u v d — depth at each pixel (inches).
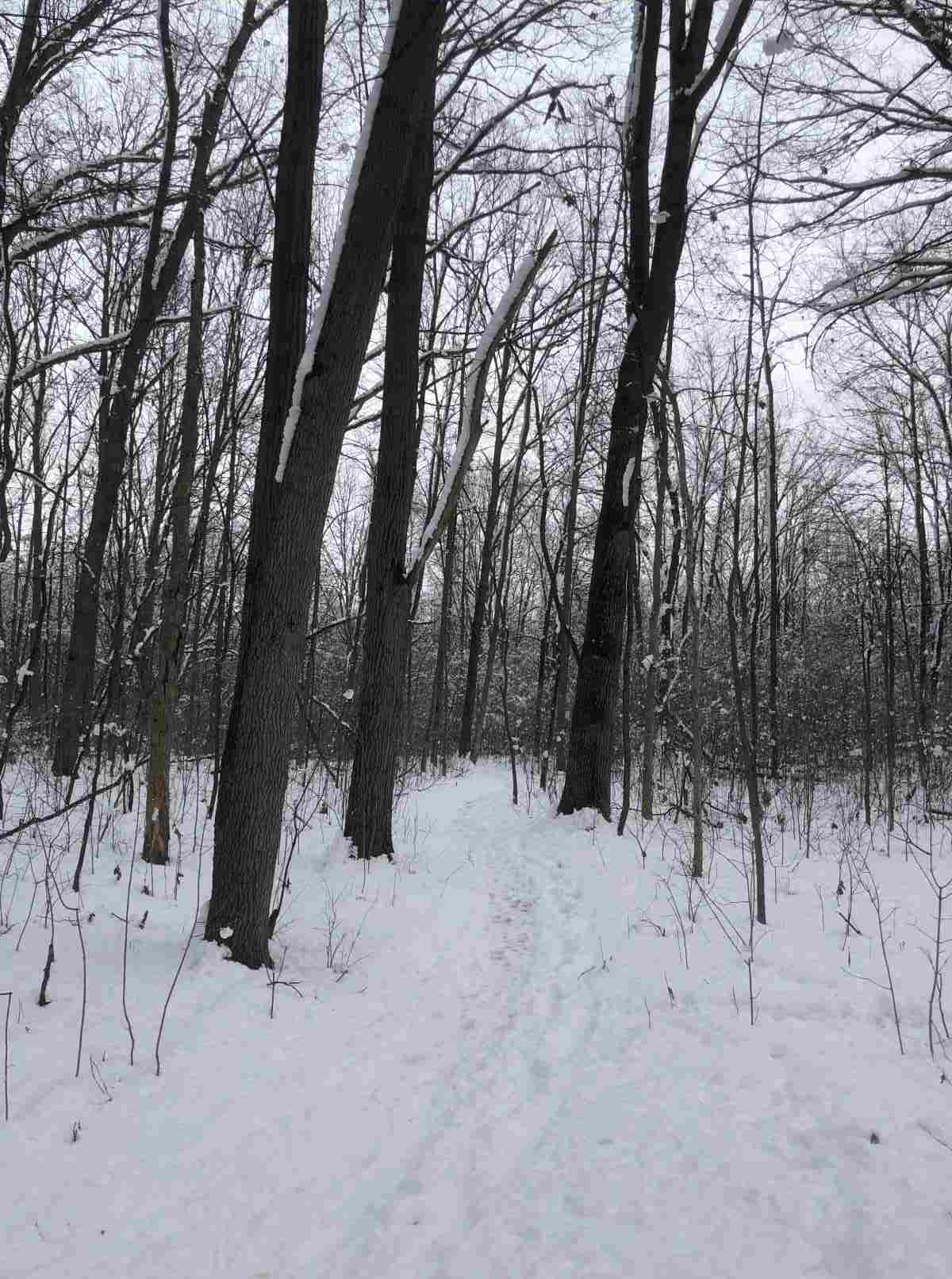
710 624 599.8
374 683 301.7
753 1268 91.2
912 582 764.0
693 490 614.9
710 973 181.6
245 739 172.7
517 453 762.8
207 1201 99.5
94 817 307.9
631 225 382.3
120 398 343.0
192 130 355.9
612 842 326.0
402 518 310.0
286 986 165.9
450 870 295.7
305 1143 115.3
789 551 928.3
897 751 606.5
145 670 331.6
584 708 378.9
